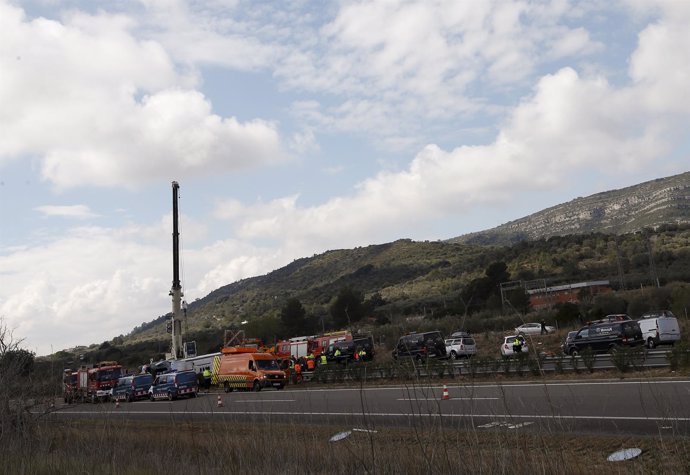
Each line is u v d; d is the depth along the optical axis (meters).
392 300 104.19
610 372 24.66
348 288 80.38
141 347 94.88
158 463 10.00
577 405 16.66
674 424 9.38
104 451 10.80
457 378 29.70
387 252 167.12
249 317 122.50
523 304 62.19
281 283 173.88
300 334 82.81
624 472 8.55
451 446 8.73
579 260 105.94
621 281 75.56
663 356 25.23
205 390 42.84
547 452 7.61
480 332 58.38
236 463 9.32
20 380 13.67
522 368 27.61
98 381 43.78
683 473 7.97
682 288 56.31
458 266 126.31
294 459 9.27
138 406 33.62
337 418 18.56
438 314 68.06
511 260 115.56
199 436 13.39
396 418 17.12
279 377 36.75
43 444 11.85
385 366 32.72
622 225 192.88
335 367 37.25
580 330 37.78
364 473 8.08
